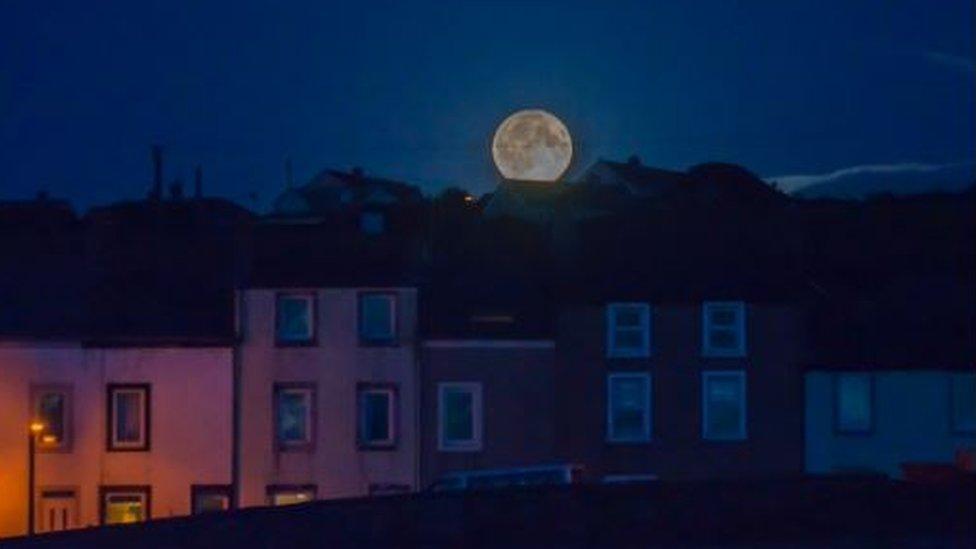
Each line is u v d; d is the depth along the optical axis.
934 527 106.88
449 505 104.00
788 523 106.75
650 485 106.81
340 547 102.56
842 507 107.50
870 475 113.94
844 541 105.38
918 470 178.25
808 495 107.88
